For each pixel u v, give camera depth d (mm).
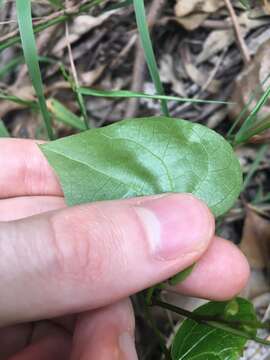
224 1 145
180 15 158
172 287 98
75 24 165
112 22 164
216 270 95
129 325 95
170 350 96
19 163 116
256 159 138
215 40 157
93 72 165
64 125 160
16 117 167
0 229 79
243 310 91
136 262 81
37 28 133
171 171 87
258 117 136
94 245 79
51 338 109
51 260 78
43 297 82
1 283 79
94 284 82
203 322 91
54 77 167
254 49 148
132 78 160
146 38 113
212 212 87
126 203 83
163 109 118
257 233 137
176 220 81
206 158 87
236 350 90
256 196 144
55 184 118
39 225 79
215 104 152
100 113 163
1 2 157
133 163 87
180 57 160
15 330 111
